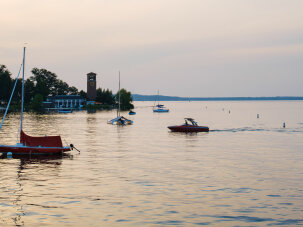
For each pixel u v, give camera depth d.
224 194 26.52
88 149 49.12
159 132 75.81
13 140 59.56
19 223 20.69
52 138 44.19
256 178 31.44
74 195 26.08
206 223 20.92
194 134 71.81
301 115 161.12
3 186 28.44
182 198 25.50
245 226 20.53
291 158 42.03
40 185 28.81
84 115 152.12
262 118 137.50
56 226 20.30
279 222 21.11
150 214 22.28
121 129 83.44
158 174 32.91
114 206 23.72
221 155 44.19
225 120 125.31
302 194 26.53
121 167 36.16
